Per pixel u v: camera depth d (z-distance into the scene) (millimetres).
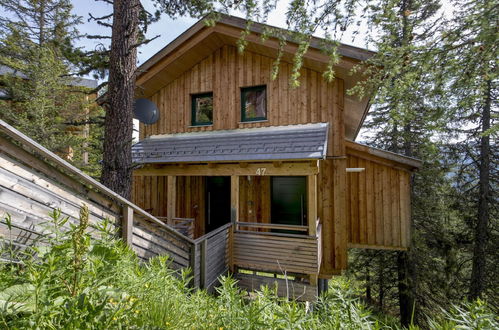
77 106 12406
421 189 10766
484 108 8859
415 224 10133
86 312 1413
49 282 1574
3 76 10953
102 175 5078
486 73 3213
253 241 5914
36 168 2613
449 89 3486
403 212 7457
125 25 5230
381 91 3936
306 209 7531
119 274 2113
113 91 5164
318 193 6926
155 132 8477
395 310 12195
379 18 3225
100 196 3260
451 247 9562
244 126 7582
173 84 8445
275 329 1819
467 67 3277
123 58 5211
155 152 7188
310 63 6754
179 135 8211
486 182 9461
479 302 1998
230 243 6023
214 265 5297
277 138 6562
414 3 3252
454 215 10531
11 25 13250
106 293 1743
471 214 10062
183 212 8789
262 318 1985
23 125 9906
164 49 7586
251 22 3805
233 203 6160
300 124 7078
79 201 3021
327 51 3736
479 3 2938
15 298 1415
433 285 9953
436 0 3232
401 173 7566
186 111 8227
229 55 7910
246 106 7781
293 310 1854
